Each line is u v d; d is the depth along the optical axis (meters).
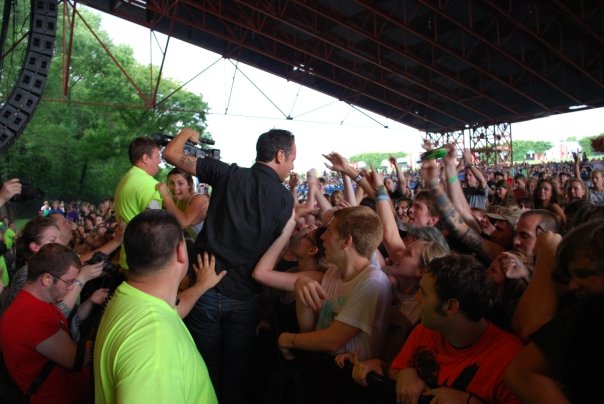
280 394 2.21
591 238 1.13
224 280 2.22
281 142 2.29
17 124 4.48
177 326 1.34
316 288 2.04
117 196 3.12
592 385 1.07
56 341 2.19
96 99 30.94
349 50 19.77
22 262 3.20
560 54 17.48
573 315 1.08
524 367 1.13
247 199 2.21
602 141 2.62
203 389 1.36
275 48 21.34
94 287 3.98
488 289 1.51
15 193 3.32
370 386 1.78
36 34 4.46
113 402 1.23
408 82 25.77
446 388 1.50
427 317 1.56
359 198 4.57
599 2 15.82
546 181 5.45
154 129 30.34
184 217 2.86
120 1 17.50
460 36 19.67
